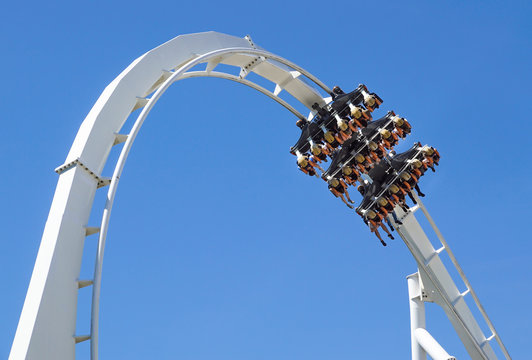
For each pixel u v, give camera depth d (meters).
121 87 18.69
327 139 25.36
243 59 23.91
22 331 14.20
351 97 25.42
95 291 15.29
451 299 29.41
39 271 14.94
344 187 26.20
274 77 25.28
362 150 25.92
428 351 29.08
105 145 17.58
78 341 14.98
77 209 16.09
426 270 29.00
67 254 15.42
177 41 21.25
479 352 29.59
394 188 26.31
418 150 26.59
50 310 14.55
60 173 16.78
